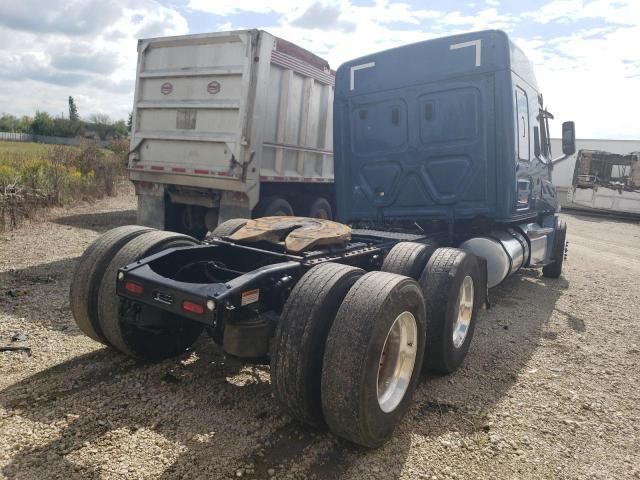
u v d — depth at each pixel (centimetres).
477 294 444
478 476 275
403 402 314
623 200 2156
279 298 338
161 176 802
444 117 589
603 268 996
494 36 550
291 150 842
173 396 336
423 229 638
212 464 266
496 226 633
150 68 798
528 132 636
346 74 664
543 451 304
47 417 298
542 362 452
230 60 721
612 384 411
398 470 275
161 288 308
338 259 392
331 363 274
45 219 1027
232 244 396
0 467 250
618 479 281
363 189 664
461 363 436
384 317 283
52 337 417
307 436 301
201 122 753
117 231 392
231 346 297
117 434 286
